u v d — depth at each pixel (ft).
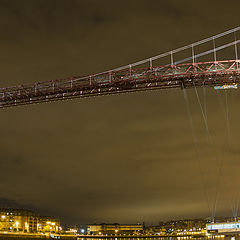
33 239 613.52
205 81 343.67
